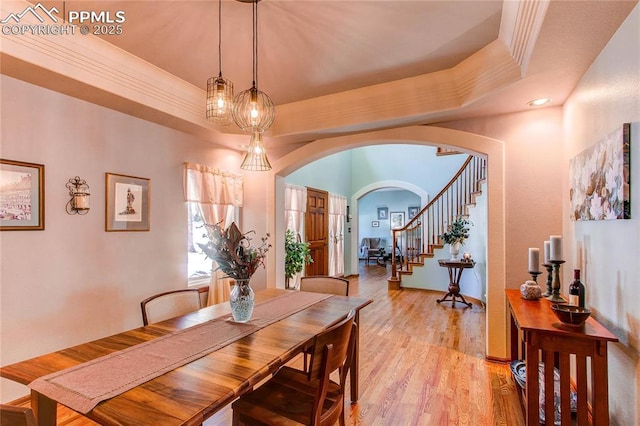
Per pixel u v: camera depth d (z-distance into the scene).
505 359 3.05
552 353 1.83
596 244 2.09
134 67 2.64
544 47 1.90
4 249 2.22
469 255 5.40
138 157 3.13
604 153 1.87
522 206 3.01
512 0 1.85
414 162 7.91
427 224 6.84
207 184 3.88
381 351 3.35
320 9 2.03
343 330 1.52
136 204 3.11
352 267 8.48
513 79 2.38
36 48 2.07
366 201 12.23
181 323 1.95
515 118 3.05
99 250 2.79
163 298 2.19
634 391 1.61
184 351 1.52
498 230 3.08
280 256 4.50
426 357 3.19
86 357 1.47
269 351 1.53
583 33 1.76
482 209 5.43
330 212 7.44
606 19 1.64
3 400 2.23
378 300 5.65
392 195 11.87
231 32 2.28
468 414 2.24
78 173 2.64
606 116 1.89
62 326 2.52
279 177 4.50
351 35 2.32
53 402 1.31
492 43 2.41
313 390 1.75
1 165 2.20
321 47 2.49
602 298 2.00
